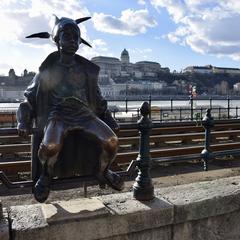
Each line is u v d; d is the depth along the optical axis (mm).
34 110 3660
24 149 9727
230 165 8969
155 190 4492
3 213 3557
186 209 3994
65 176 3783
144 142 4121
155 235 3865
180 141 13453
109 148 3619
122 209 3764
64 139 3582
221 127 16891
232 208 4375
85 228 3471
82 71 3768
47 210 3588
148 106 4168
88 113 3682
